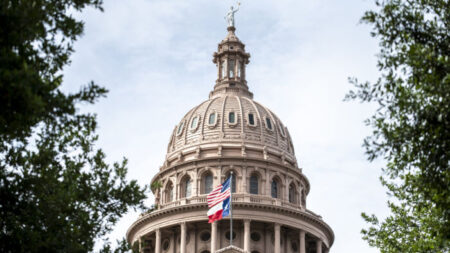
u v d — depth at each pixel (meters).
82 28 28.75
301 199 101.31
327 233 98.75
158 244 92.44
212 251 88.62
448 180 27.52
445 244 30.98
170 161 102.12
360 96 27.23
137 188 34.34
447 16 28.09
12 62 24.84
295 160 103.69
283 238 94.38
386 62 27.17
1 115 25.19
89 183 33.91
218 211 79.19
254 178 97.00
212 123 101.38
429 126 26.53
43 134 32.78
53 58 28.58
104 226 34.00
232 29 118.06
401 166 28.59
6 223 29.83
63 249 30.27
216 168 96.31
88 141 34.94
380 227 42.50
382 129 27.38
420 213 40.78
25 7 25.66
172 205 93.81
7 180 30.05
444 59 26.23
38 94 25.41
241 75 113.06
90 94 26.50
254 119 102.19
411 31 27.66
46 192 31.08
